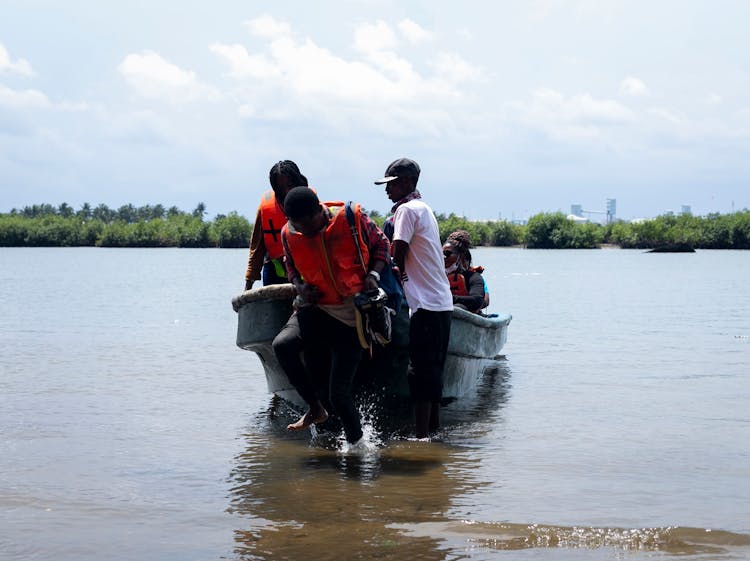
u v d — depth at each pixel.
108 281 35.44
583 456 5.53
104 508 4.38
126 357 10.87
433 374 6.10
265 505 4.43
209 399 7.84
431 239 6.06
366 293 5.41
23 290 28.20
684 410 7.20
